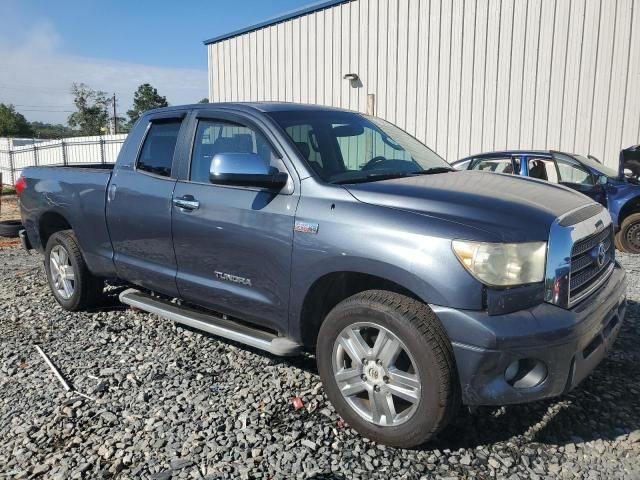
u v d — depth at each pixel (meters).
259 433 3.15
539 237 2.79
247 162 3.36
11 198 19.62
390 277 2.89
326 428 3.20
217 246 3.76
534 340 2.65
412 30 13.58
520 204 3.00
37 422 3.33
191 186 3.99
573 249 2.90
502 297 2.68
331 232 3.11
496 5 12.36
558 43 11.80
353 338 3.09
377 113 14.43
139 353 4.34
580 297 2.95
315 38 15.38
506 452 2.96
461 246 2.72
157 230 4.21
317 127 3.86
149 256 4.38
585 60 11.59
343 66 14.92
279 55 16.34
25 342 4.62
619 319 3.41
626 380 3.78
